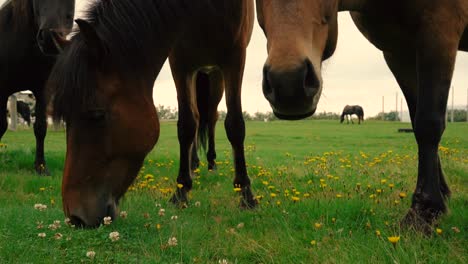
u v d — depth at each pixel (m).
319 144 15.88
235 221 3.87
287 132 24.45
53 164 7.45
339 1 3.21
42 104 6.71
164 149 12.62
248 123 40.25
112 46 3.14
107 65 3.12
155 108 3.38
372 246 2.87
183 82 4.67
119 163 3.17
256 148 13.88
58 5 5.36
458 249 2.85
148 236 3.16
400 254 2.66
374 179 6.02
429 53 3.25
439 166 4.44
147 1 3.38
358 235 3.25
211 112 6.84
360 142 16.72
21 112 22.97
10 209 3.79
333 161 8.57
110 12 3.24
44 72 6.51
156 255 2.84
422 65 3.30
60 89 2.95
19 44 6.21
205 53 4.50
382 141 17.19
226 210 4.30
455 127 28.00
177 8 3.58
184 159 4.79
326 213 3.82
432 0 3.18
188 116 4.71
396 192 4.93
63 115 2.98
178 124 4.77
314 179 6.17
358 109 40.88
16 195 4.94
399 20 3.45
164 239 3.11
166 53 3.65
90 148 3.06
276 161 8.89
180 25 3.70
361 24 3.87
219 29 4.28
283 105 2.50
